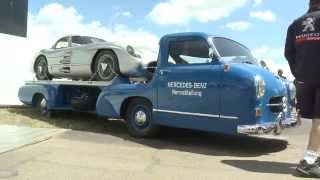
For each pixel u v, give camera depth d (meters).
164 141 9.62
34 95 13.06
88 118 12.54
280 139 10.05
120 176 6.61
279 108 8.77
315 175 6.66
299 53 7.03
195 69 8.94
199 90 8.82
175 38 9.38
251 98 8.21
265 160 7.92
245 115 8.26
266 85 8.45
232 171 7.04
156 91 9.49
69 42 12.13
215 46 8.90
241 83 8.29
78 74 11.65
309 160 6.70
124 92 10.07
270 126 8.42
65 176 6.53
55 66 12.38
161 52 9.56
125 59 10.38
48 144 8.85
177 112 9.15
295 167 7.36
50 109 12.40
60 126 11.09
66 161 7.44
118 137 9.92
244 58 9.36
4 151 7.99
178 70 9.19
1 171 6.71
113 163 7.42
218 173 6.89
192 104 8.93
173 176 6.66
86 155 7.96
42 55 12.98
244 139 10.04
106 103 10.50
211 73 8.68
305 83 6.95
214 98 8.62
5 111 13.34
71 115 12.97
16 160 7.42
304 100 7.00
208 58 8.88
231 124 8.43
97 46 11.02
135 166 7.26
